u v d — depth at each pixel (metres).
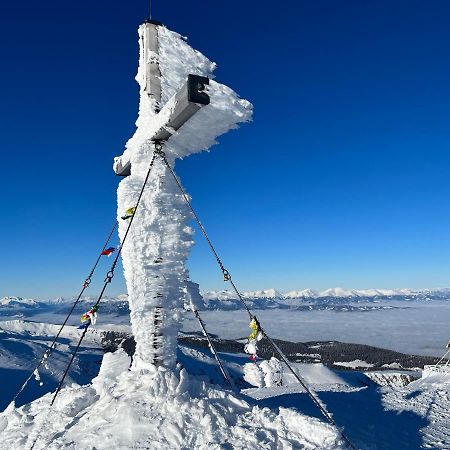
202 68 5.10
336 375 85.44
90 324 4.86
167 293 5.16
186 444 4.14
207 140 4.91
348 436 6.62
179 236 5.23
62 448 4.26
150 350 5.20
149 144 5.21
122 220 5.32
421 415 8.80
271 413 4.75
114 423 4.44
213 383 5.47
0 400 55.34
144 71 5.29
